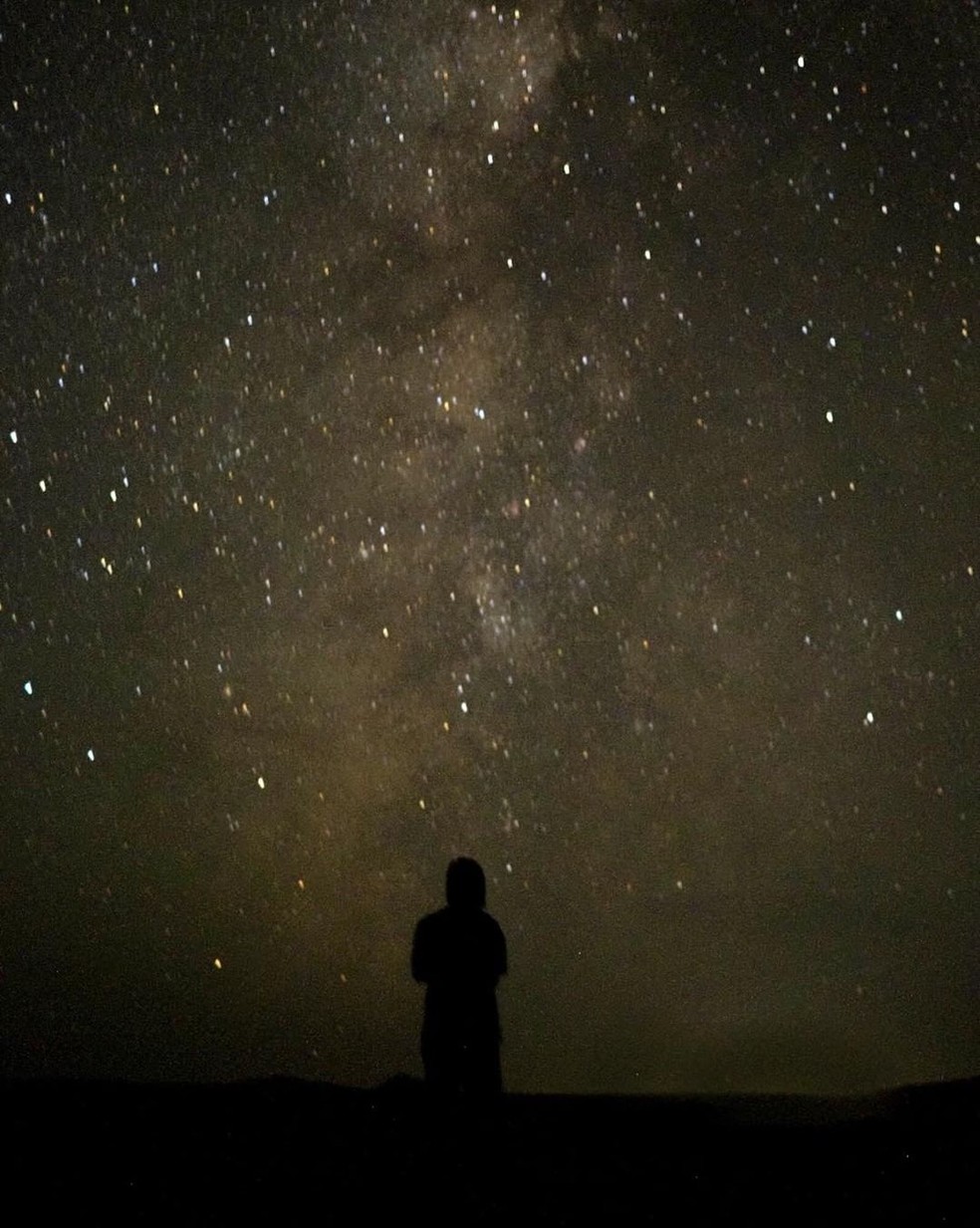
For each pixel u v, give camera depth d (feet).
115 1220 13.00
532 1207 13.62
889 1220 13.17
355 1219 13.25
